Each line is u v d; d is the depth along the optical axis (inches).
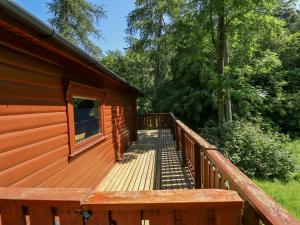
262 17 352.2
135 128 383.6
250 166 276.4
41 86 104.8
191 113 584.4
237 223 40.4
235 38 388.8
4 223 43.7
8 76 83.0
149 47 660.7
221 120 375.2
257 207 39.6
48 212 42.4
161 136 425.1
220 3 335.0
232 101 511.8
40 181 100.1
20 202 42.7
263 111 565.3
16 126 86.0
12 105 84.4
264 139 299.6
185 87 600.1
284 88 598.5
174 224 40.9
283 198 196.4
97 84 187.9
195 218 40.8
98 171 182.9
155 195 42.8
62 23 522.3
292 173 274.1
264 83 573.3
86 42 557.0
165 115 556.7
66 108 129.5
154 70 711.1
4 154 79.0
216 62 433.7
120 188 170.6
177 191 44.5
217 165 77.5
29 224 43.4
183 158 209.2
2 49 80.2
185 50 464.8
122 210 41.0
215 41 385.4
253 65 373.1
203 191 44.3
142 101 737.0
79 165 145.2
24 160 89.7
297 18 679.1
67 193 44.2
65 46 92.2
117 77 181.6
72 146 134.0
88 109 174.2
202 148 112.7
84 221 41.4
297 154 339.9
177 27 387.9
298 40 601.0
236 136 302.0
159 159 250.4
